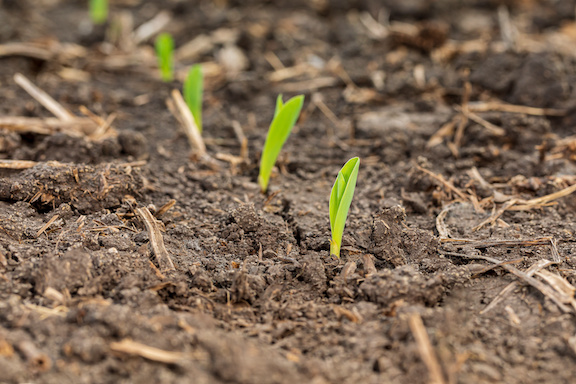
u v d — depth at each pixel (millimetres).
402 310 825
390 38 1130
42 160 938
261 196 932
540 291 842
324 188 949
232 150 997
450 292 848
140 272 843
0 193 890
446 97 1062
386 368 802
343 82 1083
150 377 772
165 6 1278
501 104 1041
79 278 832
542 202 915
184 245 880
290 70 1113
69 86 1083
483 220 904
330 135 1018
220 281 851
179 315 816
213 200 925
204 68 1126
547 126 991
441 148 977
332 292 848
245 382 764
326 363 805
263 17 1227
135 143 965
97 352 790
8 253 848
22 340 797
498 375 801
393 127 1014
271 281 852
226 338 803
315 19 1240
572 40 1158
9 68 1099
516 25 1209
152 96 1075
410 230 884
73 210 894
